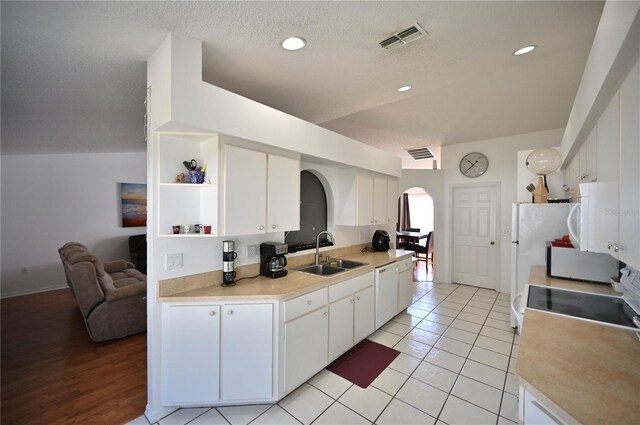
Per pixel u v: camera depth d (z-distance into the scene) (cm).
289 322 212
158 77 182
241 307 200
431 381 236
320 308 241
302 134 259
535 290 228
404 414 198
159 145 193
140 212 596
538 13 160
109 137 404
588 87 153
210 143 204
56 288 507
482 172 507
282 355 207
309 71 228
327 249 352
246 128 210
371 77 237
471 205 529
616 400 95
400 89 262
